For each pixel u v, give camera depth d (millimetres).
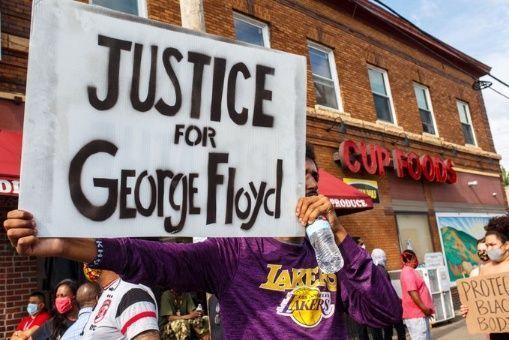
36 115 1482
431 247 13492
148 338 2385
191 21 4457
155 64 1731
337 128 11344
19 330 5395
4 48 6230
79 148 1544
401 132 13305
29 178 1445
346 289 1804
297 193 1929
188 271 1706
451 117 16391
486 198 16906
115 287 2623
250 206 1827
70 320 4262
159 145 1694
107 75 1629
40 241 1438
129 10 7914
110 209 1565
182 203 1702
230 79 1884
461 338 9219
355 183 11273
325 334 1729
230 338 1700
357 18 13250
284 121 1973
